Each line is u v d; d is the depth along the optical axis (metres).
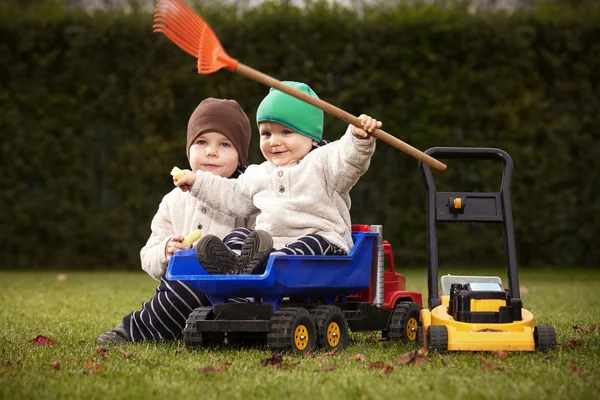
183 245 4.08
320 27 10.86
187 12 3.54
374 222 11.14
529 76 11.20
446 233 11.23
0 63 11.02
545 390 2.69
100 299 7.02
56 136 11.13
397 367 3.18
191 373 3.05
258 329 3.59
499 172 11.05
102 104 11.05
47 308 6.17
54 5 11.27
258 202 4.10
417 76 10.92
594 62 11.25
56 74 11.10
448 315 3.72
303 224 3.94
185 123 11.02
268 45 10.84
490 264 11.32
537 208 11.26
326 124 10.72
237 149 4.62
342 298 4.11
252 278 3.50
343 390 2.71
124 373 3.06
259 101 10.81
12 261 11.29
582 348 3.73
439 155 4.05
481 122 11.16
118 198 11.14
